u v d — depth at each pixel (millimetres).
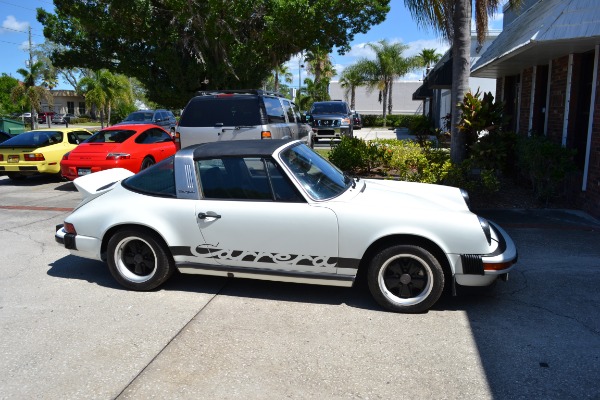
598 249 6137
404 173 8805
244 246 4547
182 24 16344
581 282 5047
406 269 4336
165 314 4410
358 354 3676
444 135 11992
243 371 3457
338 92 52906
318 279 4477
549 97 10047
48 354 3717
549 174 8172
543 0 10438
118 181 5586
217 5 14953
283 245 4449
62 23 16938
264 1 15844
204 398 3148
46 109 53469
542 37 7680
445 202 4816
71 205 9359
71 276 5430
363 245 4281
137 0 14883
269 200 4516
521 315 4305
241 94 9195
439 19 9250
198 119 9156
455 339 3887
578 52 8648
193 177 4711
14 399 3158
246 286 5074
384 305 4383
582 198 8047
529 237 6672
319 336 3963
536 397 3125
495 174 9531
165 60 16250
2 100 50656
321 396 3156
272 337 3955
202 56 16625
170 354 3701
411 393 3180
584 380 3301
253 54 16750
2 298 4812
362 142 10570
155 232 4793
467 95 8969
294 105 12297
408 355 3652
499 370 3436
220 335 4000
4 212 8781
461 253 4156
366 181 5512
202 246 4656
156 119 24234
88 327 4160
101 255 5043
